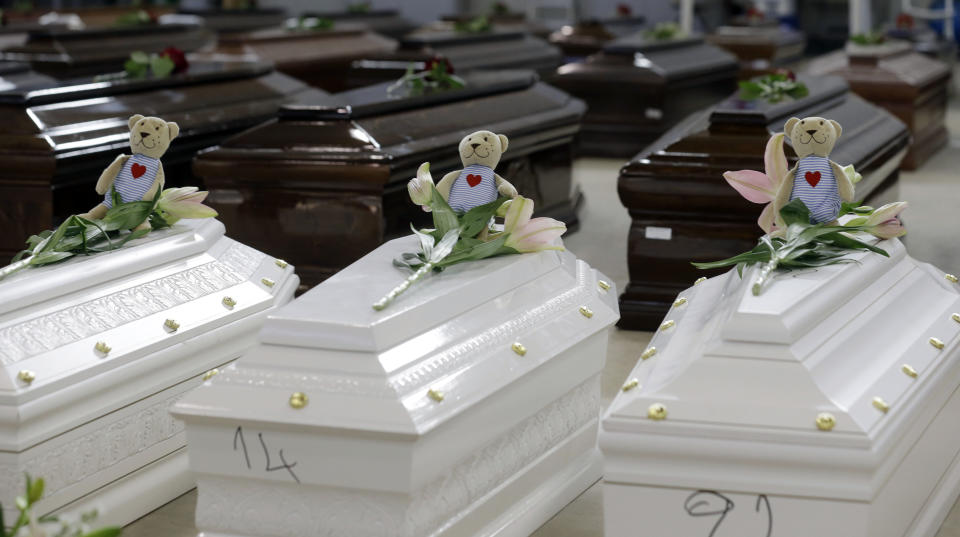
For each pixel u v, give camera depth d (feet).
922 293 8.27
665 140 13.85
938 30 55.06
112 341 8.14
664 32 32.24
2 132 13.76
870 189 16.28
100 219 9.18
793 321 6.59
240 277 9.73
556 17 59.31
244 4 51.57
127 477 8.37
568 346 8.15
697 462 6.32
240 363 6.86
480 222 8.30
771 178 8.72
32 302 7.88
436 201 8.22
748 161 12.77
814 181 8.55
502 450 7.75
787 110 14.53
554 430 8.49
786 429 6.18
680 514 6.41
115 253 8.73
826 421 6.15
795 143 8.72
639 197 13.12
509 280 8.13
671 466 6.37
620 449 6.38
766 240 7.98
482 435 7.29
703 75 30.48
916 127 25.96
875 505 6.37
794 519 6.27
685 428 6.28
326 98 14.90
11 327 7.66
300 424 6.53
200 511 6.98
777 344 6.49
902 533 7.22
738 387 6.39
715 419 6.27
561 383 8.34
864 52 26.58
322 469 6.65
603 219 20.66
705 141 13.17
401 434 6.41
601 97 28.14
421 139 14.48
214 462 6.83
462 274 7.95
